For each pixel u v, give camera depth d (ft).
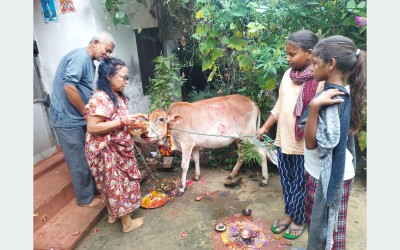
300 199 7.64
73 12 11.19
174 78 13.25
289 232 8.11
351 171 5.49
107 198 8.28
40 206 8.81
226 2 10.34
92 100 7.34
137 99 15.37
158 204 10.07
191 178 12.19
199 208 9.89
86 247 8.27
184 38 15.21
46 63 11.76
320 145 4.90
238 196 10.54
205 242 8.18
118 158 8.07
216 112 10.87
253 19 10.71
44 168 10.92
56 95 8.95
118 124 7.44
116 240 8.49
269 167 12.51
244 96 11.31
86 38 11.39
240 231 8.41
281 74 10.74
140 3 14.70
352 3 9.51
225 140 11.12
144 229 8.92
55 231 8.59
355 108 5.01
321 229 5.53
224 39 10.80
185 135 10.55
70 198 10.19
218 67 12.85
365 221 8.57
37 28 11.51
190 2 14.23
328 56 4.73
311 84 6.45
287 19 10.36
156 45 16.66
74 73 8.50
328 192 5.04
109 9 11.82
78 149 9.24
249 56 10.66
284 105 7.16
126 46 14.08
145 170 12.48
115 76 7.48
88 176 9.62
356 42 10.36
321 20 10.39
